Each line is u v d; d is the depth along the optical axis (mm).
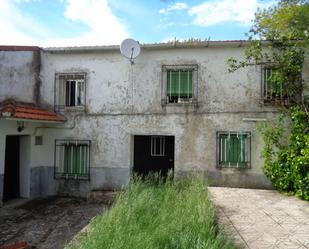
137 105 9867
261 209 6520
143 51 9828
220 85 9445
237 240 4641
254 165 9227
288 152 8398
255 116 9250
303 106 8594
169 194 6672
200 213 5000
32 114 8875
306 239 4703
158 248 4039
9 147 9914
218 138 9445
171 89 9734
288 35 8594
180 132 9609
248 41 9062
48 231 7004
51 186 10344
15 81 10469
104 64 10086
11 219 7859
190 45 9398
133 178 8766
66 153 10375
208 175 9430
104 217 5059
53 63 10383
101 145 10055
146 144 10773
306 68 8914
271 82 9180
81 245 4309
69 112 10250
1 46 10516
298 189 7762
